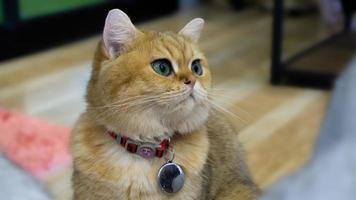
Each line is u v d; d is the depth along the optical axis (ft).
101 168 2.32
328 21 7.64
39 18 6.52
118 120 2.28
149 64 2.26
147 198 2.34
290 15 8.60
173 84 2.25
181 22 8.15
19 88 5.18
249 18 8.49
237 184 2.73
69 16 6.89
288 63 5.61
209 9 9.02
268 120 4.46
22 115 4.45
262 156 3.84
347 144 1.11
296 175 1.07
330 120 1.38
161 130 2.32
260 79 5.56
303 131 4.24
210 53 6.54
